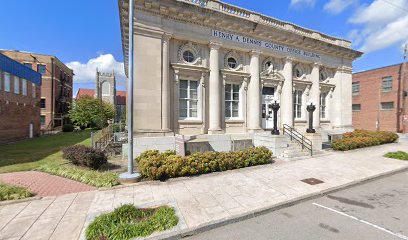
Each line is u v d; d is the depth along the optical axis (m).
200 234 4.09
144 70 10.27
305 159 10.48
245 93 13.50
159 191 6.10
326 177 7.48
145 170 7.14
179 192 6.03
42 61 33.81
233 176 7.59
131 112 7.21
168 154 8.95
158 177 7.12
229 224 4.45
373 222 4.46
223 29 12.55
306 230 4.17
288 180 7.14
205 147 10.59
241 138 12.62
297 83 15.95
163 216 4.39
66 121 39.34
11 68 18.95
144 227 3.99
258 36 13.77
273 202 5.33
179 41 11.68
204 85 12.15
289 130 13.71
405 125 26.33
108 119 36.50
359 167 8.91
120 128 17.91
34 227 4.15
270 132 12.96
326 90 17.95
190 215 4.63
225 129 12.91
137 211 4.56
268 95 14.84
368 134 16.05
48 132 30.11
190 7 11.08
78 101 35.66
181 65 11.41
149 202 5.27
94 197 5.67
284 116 15.02
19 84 20.34
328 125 17.94
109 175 7.19
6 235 3.88
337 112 18.05
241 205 5.16
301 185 6.63
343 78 18.23
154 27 10.47
